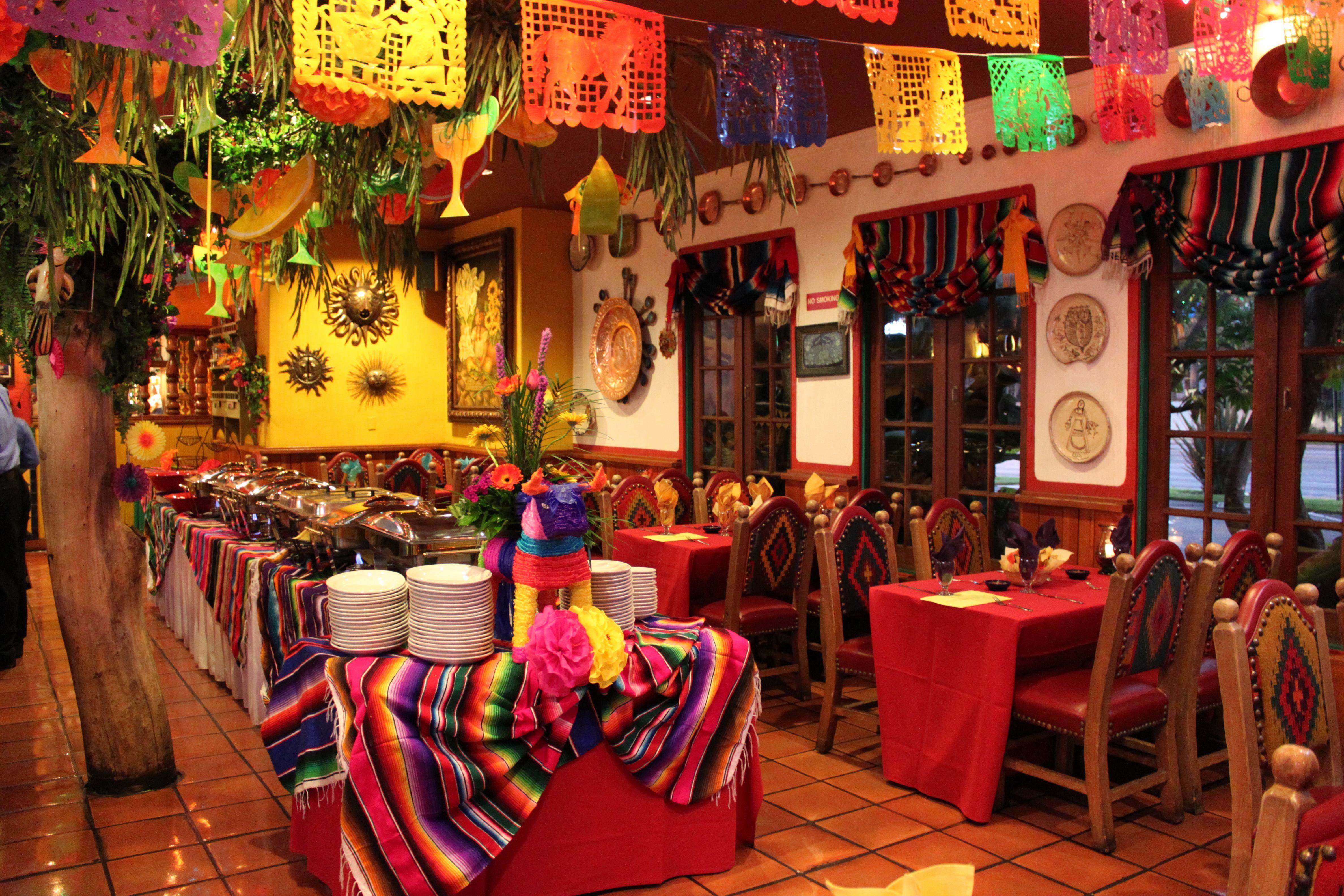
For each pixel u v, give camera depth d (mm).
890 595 3809
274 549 4488
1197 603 3504
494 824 2619
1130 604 3225
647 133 3270
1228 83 4645
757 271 7418
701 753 2979
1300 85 4258
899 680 3779
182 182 3072
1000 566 5324
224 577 4688
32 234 2572
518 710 2680
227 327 9672
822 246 6961
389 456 10141
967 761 3492
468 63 2750
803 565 4840
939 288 6090
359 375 9938
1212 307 4906
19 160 2471
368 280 9859
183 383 10445
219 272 3857
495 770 2639
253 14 2406
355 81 2270
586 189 2871
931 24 4570
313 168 3166
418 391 10328
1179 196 4863
